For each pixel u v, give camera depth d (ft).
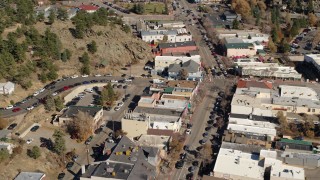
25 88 553.64
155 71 651.66
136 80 630.33
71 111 508.12
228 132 478.18
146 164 404.57
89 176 385.50
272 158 415.64
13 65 561.43
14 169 401.29
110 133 487.20
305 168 418.31
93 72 639.35
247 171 402.31
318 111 521.65
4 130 446.60
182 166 426.10
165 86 587.27
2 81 545.03
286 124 485.56
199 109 544.21
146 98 535.60
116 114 532.32
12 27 650.43
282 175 390.83
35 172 401.70
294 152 439.63
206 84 619.67
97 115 502.38
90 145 464.24
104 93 547.49
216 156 437.17
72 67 631.97
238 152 433.07
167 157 438.40
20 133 461.78
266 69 647.97
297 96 557.33
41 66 594.65
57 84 590.14
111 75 640.58
